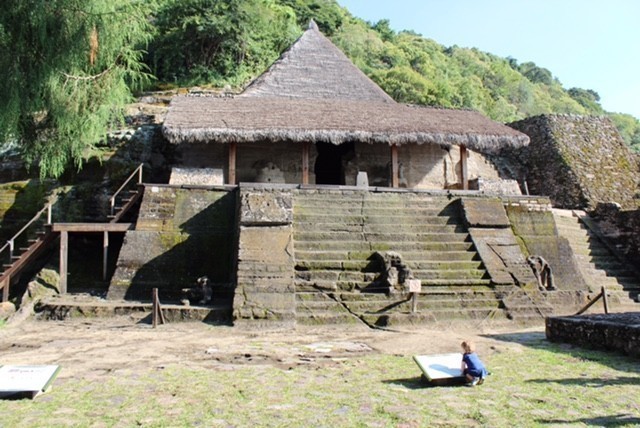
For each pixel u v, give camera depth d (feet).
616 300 38.91
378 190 42.60
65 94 30.86
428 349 22.80
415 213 40.63
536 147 65.82
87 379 17.19
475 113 56.75
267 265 31.58
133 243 36.11
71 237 43.04
